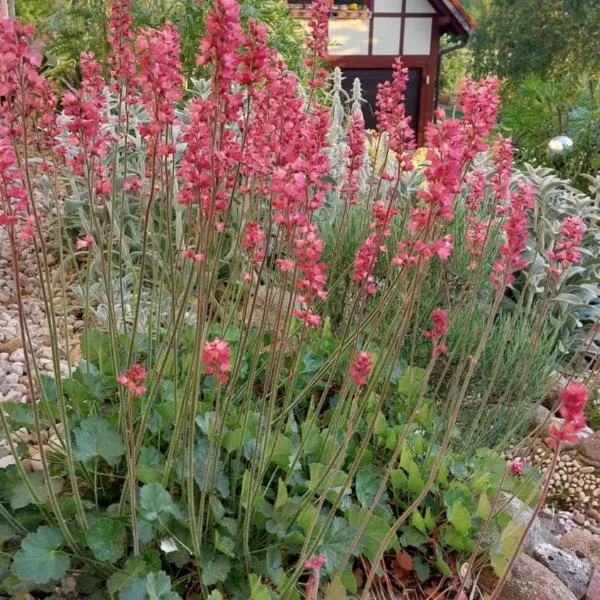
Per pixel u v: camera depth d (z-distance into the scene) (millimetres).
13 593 2090
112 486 2479
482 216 4344
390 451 2865
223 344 1795
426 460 2697
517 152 7586
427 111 14531
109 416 2539
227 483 2381
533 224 5188
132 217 4645
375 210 2479
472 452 3143
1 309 4035
